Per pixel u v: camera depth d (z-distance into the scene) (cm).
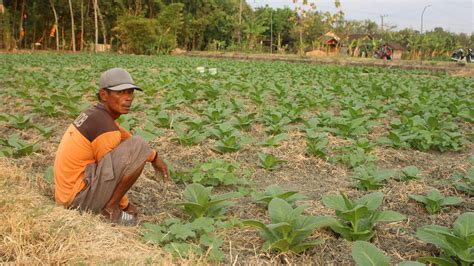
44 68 2022
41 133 739
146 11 5547
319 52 4347
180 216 459
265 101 1143
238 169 608
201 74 1742
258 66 2508
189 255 339
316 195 532
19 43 4916
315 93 1254
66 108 895
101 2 5441
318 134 703
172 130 788
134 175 407
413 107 963
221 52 4628
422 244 407
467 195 537
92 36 5538
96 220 392
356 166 625
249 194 523
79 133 409
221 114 839
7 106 1027
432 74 2292
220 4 6750
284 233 370
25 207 389
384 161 677
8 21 4166
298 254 376
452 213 479
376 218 406
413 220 460
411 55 4356
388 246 404
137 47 4691
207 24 6247
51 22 5381
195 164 629
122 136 446
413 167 579
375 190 541
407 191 537
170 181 545
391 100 1238
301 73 1964
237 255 375
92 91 1227
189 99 1116
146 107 1027
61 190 415
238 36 5366
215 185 544
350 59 3325
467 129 910
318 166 628
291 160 648
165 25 5259
